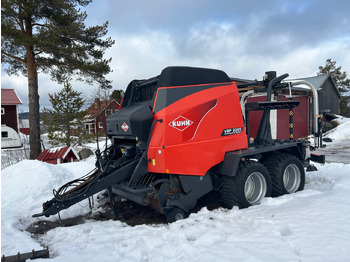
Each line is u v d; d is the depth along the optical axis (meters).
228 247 2.72
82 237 3.46
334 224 3.00
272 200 4.41
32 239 3.57
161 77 3.94
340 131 16.52
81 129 17.80
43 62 13.98
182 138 3.88
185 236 3.13
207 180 4.18
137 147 4.21
